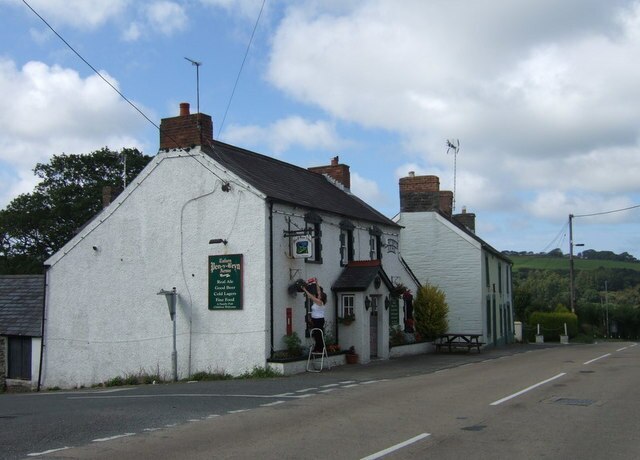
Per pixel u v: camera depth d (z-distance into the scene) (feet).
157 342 68.33
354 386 49.88
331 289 75.31
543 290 278.87
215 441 29.14
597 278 329.52
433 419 34.55
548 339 165.99
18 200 153.17
